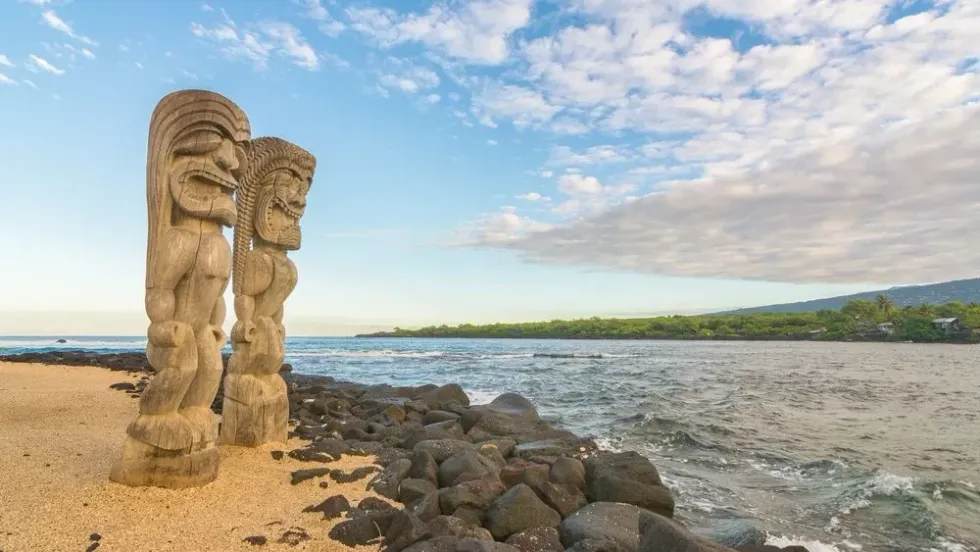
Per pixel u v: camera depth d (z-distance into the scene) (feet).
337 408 43.73
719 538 25.07
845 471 37.35
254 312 26.18
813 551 24.49
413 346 327.47
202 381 20.12
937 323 313.94
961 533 27.07
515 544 18.80
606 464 27.40
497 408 44.65
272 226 26.08
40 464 21.74
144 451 19.29
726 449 44.06
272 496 20.24
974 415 62.69
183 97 19.25
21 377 53.88
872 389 87.40
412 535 16.81
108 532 16.01
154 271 19.16
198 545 15.80
